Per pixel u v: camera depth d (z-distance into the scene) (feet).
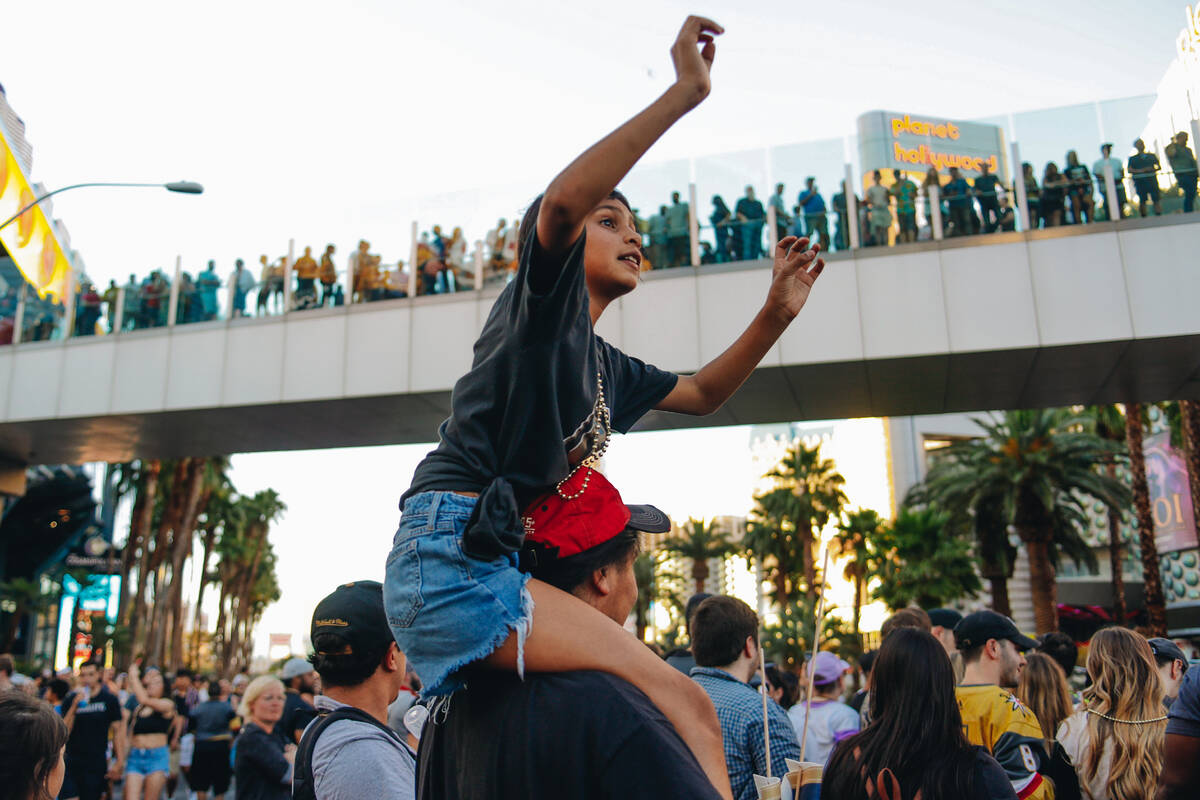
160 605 134.51
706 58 4.22
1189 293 46.26
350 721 9.12
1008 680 13.55
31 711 7.33
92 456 75.61
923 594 126.41
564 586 4.43
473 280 58.75
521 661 3.84
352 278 61.16
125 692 54.39
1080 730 13.64
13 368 65.41
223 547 209.36
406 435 67.41
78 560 177.27
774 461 365.40
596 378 4.74
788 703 18.89
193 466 139.54
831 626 139.85
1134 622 139.13
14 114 54.65
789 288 5.94
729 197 53.83
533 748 3.75
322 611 9.80
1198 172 47.73
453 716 4.29
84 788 30.76
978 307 48.57
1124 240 47.67
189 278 64.54
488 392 4.26
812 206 52.24
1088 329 46.98
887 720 8.39
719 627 12.12
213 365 61.67
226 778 37.65
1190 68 48.44
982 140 51.80
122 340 63.98
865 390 54.65
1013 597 198.18
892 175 51.55
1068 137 50.01
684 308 52.44
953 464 101.19
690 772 3.62
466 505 4.17
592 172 3.70
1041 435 92.12
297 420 63.87
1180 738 9.61
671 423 57.93
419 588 4.02
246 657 265.95
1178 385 53.88
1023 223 49.29
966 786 7.86
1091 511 173.99
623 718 3.71
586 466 4.58
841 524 142.10
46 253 61.31
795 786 7.41
